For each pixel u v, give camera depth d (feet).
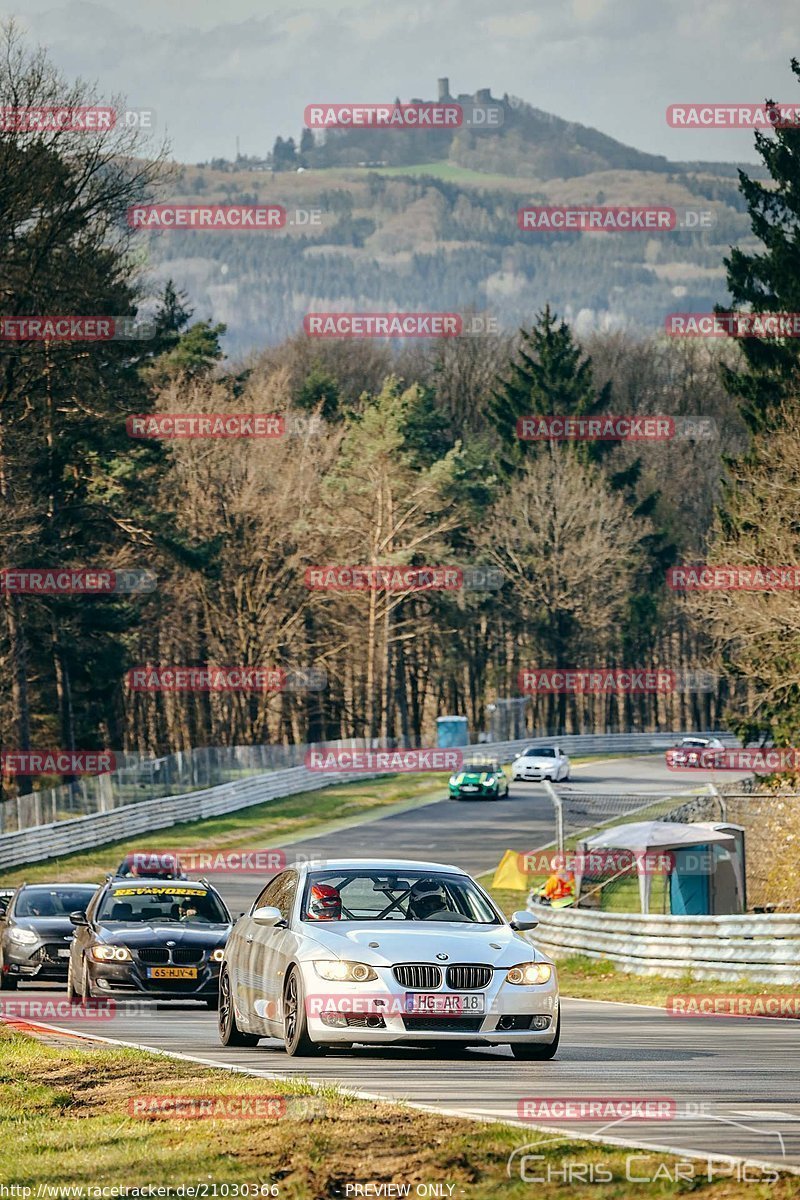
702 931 312.09
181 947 250.37
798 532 554.87
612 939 338.75
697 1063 172.96
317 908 173.88
